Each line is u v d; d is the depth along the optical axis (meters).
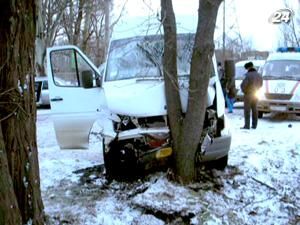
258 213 6.86
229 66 9.70
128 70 8.05
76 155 9.31
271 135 11.14
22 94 4.92
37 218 5.21
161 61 7.85
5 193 4.50
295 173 8.20
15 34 4.78
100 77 7.98
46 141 11.80
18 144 4.97
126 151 7.39
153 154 7.30
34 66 5.12
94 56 19.23
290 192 7.54
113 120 7.43
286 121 14.34
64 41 22.22
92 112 7.69
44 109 20.39
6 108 4.85
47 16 18.91
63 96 7.77
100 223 6.21
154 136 7.28
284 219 6.78
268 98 14.45
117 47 8.38
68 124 7.77
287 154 9.01
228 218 6.54
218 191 7.26
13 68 4.81
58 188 7.28
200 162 7.58
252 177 7.91
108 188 7.27
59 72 7.82
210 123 7.55
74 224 6.14
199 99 7.12
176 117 7.29
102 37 18.52
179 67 7.95
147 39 7.96
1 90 4.80
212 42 7.05
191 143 7.24
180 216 6.46
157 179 7.34
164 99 7.35
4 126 4.88
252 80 12.19
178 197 6.84
